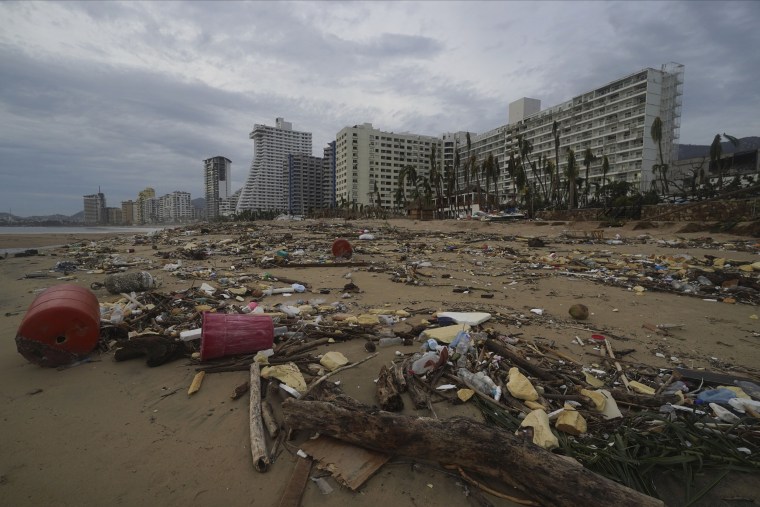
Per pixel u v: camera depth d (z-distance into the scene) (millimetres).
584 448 2980
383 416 2918
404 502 2578
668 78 80375
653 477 2799
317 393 3695
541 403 3697
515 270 12562
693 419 3307
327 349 5047
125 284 8180
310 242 21688
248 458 2977
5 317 6680
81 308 4578
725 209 23859
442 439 2760
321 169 148375
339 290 9125
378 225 42531
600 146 88375
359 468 2812
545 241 22906
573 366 4656
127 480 2746
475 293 9031
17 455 2998
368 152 118312
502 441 2664
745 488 2682
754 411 3449
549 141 99375
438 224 41094
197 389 3986
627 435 3094
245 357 4695
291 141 158125
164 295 7590
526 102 112250
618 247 19219
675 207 26844
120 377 4293
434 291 9203
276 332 5309
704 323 6707
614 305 7980
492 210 54531
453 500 2607
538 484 2480
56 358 4496
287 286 9492
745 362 4980
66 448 3090
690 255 15375
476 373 4164
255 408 3471
